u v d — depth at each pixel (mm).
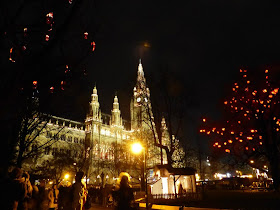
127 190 6328
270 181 43500
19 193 6746
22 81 5098
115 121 108188
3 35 4910
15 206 6629
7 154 9688
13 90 4867
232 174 80000
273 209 13453
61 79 6242
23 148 17047
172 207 16750
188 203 18500
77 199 7715
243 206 15094
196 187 23781
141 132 53844
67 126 90312
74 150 81938
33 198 10141
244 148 25562
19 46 5078
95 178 80750
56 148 71875
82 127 96438
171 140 29844
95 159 87750
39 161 64688
